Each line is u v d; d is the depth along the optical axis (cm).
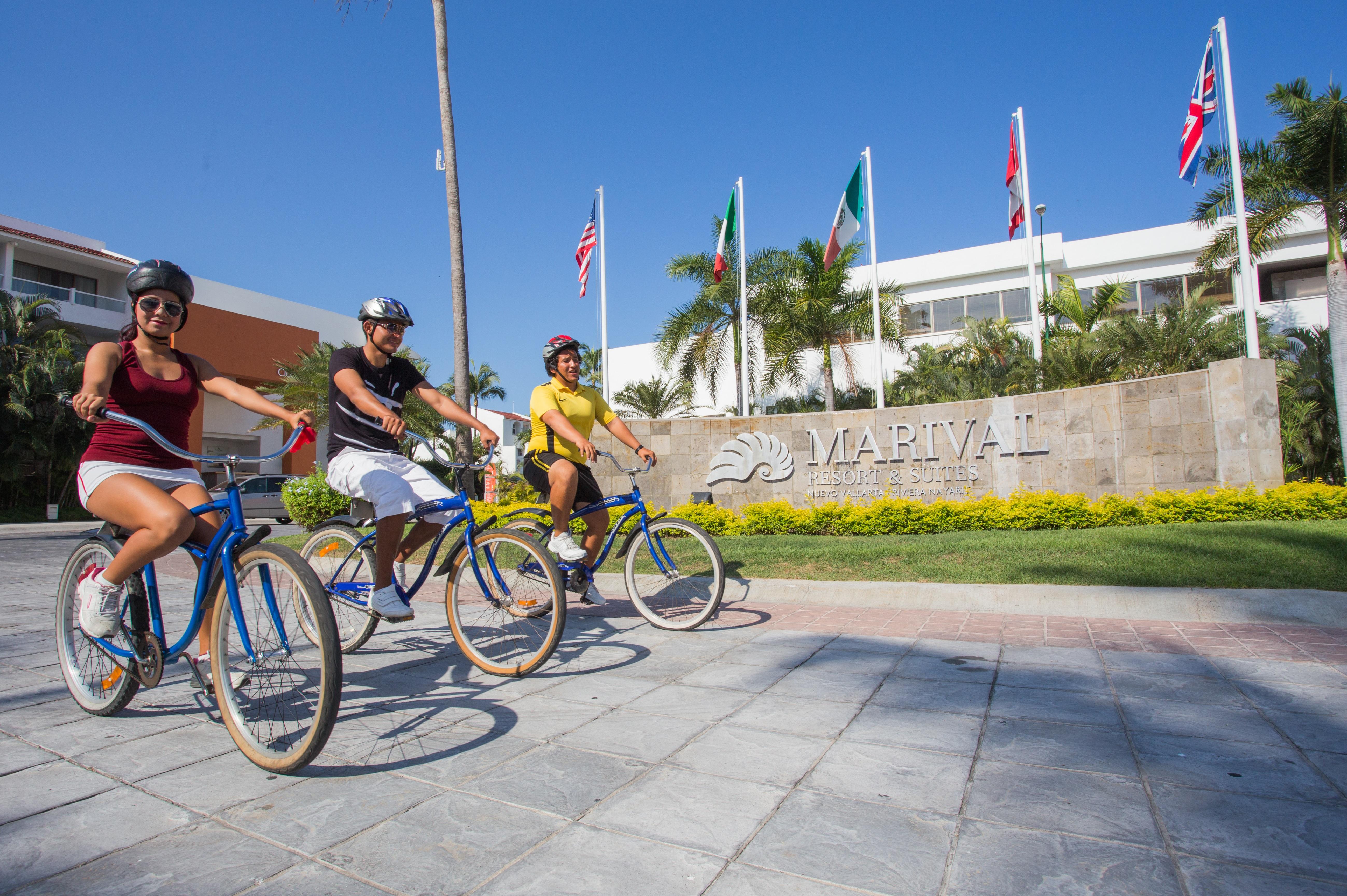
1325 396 1784
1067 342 2102
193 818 230
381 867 201
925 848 209
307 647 266
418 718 326
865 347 3072
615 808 237
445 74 1313
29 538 1684
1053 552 707
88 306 3020
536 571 397
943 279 3122
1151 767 265
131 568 288
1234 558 641
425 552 519
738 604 619
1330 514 921
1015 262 3009
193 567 882
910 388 2728
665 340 2381
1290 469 1769
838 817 229
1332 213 1477
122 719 328
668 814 232
